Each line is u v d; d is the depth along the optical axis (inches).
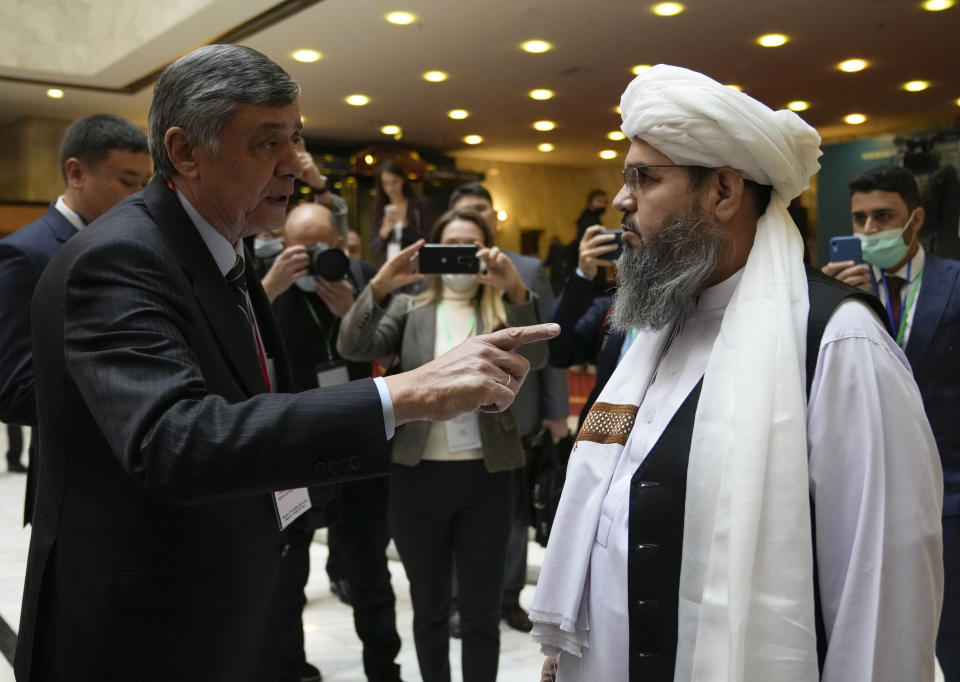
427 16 273.7
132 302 53.2
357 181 493.0
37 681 59.6
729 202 58.7
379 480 130.7
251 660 62.5
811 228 405.7
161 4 303.3
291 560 67.8
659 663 55.4
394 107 407.2
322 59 324.5
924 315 110.2
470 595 116.7
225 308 60.0
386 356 131.4
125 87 396.8
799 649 50.3
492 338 53.9
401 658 148.7
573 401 339.9
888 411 52.4
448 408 51.9
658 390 61.8
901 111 403.5
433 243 133.7
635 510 57.5
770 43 297.4
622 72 341.7
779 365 53.6
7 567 194.2
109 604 56.8
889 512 51.4
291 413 50.0
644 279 60.1
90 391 51.4
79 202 104.4
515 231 564.4
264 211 62.5
